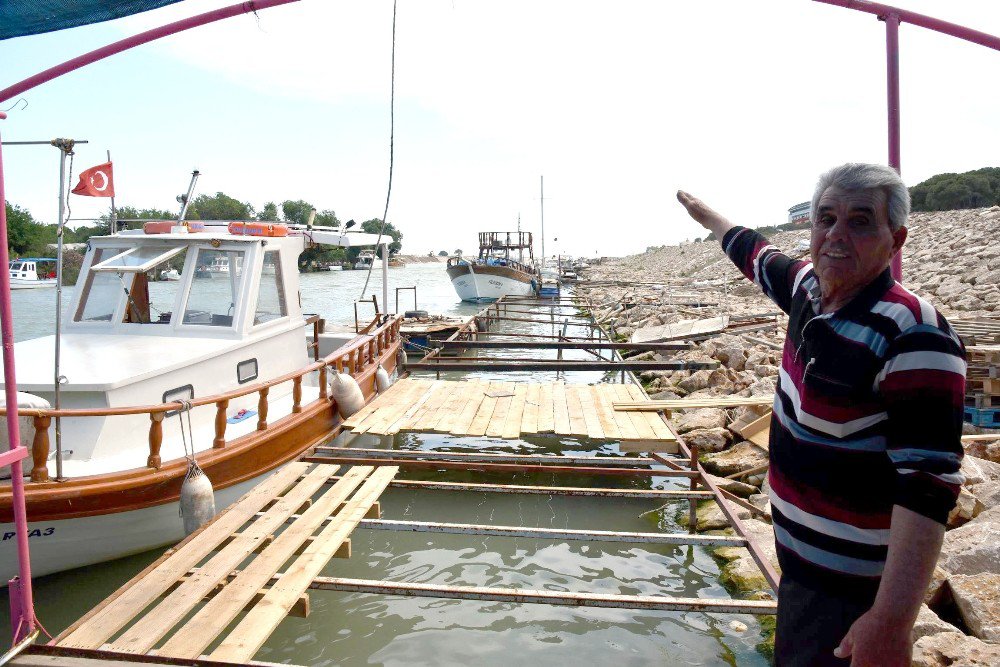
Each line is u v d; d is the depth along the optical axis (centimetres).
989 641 391
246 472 615
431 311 3350
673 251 8088
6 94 315
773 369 1180
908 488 160
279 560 468
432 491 775
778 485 211
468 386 1057
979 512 564
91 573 548
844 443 184
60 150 393
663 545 631
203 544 483
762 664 447
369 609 517
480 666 446
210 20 321
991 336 945
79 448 525
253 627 383
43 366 562
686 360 1411
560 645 470
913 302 172
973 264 2123
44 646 347
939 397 160
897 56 368
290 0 313
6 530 459
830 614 196
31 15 298
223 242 713
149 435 518
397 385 1060
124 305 712
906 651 162
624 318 2480
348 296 4288
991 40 340
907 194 180
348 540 515
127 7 302
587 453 915
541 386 1060
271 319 774
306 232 980
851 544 189
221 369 664
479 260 4103
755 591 528
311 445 734
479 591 436
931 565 158
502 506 732
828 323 185
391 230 9306
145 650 352
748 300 2702
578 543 636
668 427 817
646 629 491
